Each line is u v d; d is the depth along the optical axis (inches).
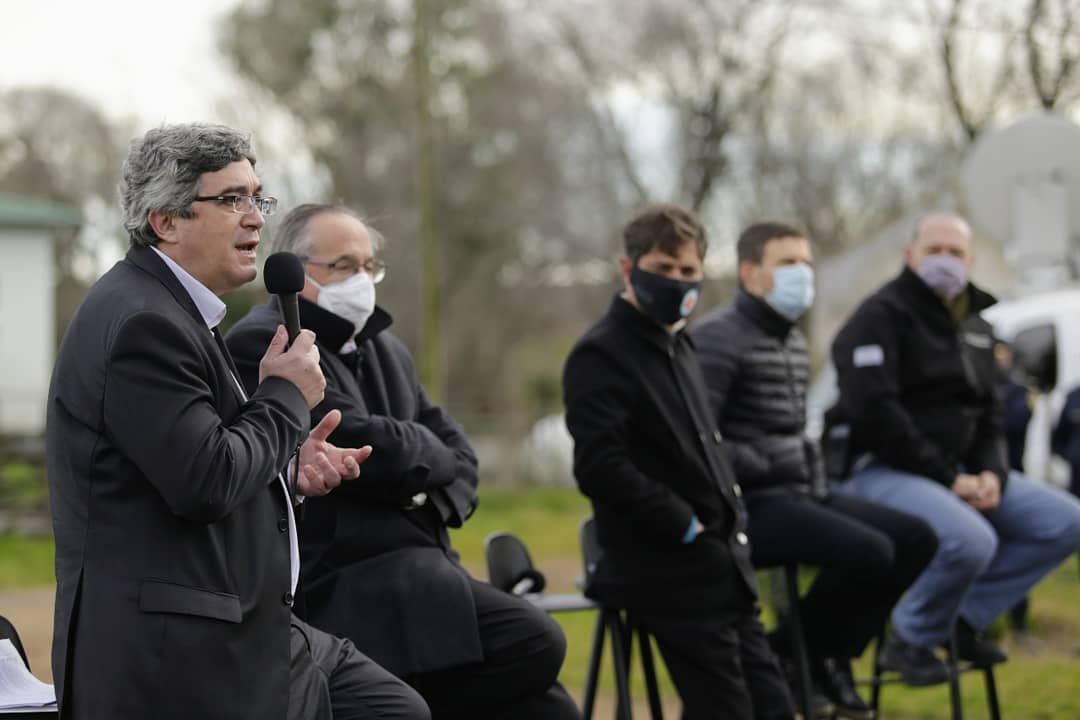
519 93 2046.0
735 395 315.3
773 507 309.9
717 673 273.7
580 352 275.4
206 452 169.8
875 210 1787.6
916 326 346.0
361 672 208.1
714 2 1755.7
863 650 322.0
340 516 243.0
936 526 323.9
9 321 1579.7
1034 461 628.1
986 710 378.0
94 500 171.5
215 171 183.2
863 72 1605.6
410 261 2164.1
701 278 279.4
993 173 542.3
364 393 259.1
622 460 269.1
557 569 695.7
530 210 2105.1
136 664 167.8
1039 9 1002.1
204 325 183.0
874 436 339.6
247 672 176.1
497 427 1598.2
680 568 274.8
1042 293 542.0
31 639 493.7
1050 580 557.9
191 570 173.0
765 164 1800.0
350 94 2149.4
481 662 238.1
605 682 420.2
